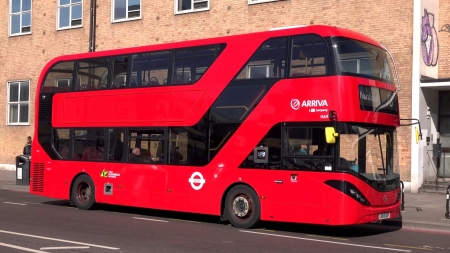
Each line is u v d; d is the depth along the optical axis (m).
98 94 16.27
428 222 13.90
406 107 19.73
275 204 12.64
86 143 16.55
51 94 17.50
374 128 12.48
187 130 14.25
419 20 19.48
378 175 12.45
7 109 32.91
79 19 30.19
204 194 13.82
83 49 29.95
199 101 14.09
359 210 11.85
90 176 16.38
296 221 12.32
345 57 12.13
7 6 33.25
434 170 20.88
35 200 19.45
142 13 27.33
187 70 14.43
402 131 19.75
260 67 13.17
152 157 14.93
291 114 12.51
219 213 13.55
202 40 14.27
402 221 14.23
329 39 12.16
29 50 32.19
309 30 12.49
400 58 19.84
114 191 15.72
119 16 28.31
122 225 13.47
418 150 19.53
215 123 13.74
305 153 12.27
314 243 11.38
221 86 13.74
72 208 17.09
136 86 15.43
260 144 12.95
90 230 12.48
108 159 15.93
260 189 12.88
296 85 12.51
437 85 19.17
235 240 11.50
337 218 11.80
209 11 24.98
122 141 15.63
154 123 14.91
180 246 10.60
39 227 12.79
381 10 20.28
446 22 20.80
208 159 13.79
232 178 13.34
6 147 32.75
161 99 14.84
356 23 20.83
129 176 15.38
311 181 12.14
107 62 16.17
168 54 14.84
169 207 14.48
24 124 32.03
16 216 14.78
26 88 32.31
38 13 31.89
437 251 10.69
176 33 26.09
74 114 16.83
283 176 12.53
